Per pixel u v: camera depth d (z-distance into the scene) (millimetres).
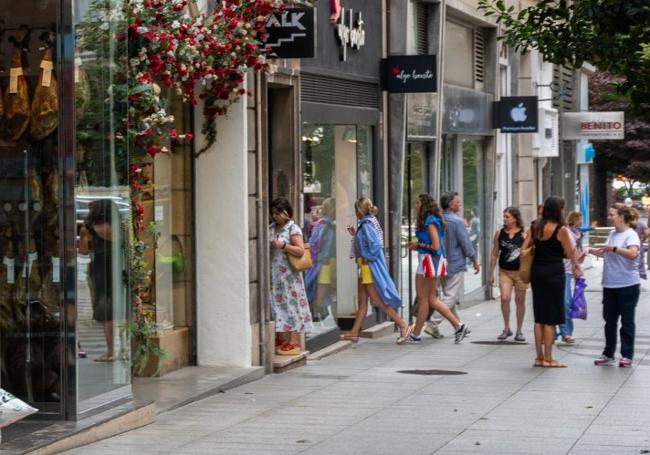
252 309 32625
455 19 55812
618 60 22766
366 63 43094
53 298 23547
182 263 32438
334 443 23422
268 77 34062
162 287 31734
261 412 27047
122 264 25406
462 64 57281
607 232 102000
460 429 25016
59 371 23516
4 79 23891
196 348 32531
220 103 31719
